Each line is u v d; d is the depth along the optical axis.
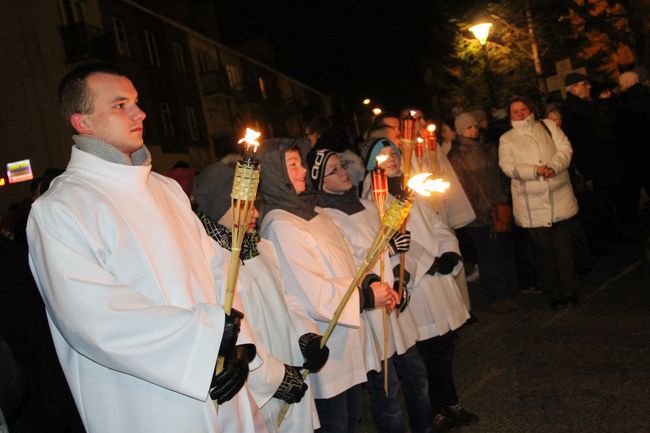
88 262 2.21
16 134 17.92
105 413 2.31
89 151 2.42
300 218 3.48
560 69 14.06
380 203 3.67
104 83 2.44
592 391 4.45
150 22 23.94
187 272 2.43
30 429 2.65
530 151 6.46
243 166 2.32
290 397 2.79
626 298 6.42
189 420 2.30
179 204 2.70
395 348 3.81
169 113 24.44
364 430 4.68
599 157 8.24
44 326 2.77
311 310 3.28
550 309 6.62
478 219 6.71
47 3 18.33
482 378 5.11
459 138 6.95
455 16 20.12
